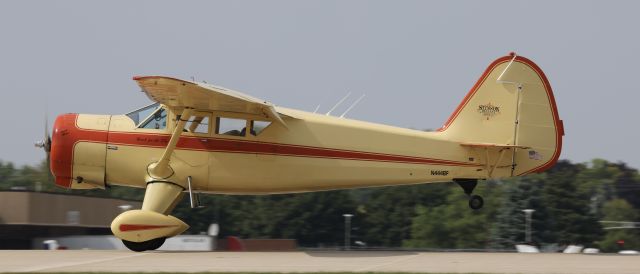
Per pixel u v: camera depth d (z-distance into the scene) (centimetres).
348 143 4391
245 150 4309
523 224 11769
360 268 3438
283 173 4350
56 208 7075
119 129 4344
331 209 11681
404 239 12188
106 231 7725
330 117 4444
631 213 14975
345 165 4384
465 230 11888
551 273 3259
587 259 3844
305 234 11438
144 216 4038
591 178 16638
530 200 11912
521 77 4441
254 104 4097
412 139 4434
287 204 11575
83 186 4441
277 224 11488
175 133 4166
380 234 12112
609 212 14962
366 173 4409
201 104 4147
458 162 4450
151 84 3866
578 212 11900
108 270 3309
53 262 3609
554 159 4441
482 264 3606
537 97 4441
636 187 16388
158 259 3762
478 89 4462
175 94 4006
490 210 12169
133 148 4316
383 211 12419
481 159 4453
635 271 3322
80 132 4350
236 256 3953
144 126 4338
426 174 4444
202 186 4334
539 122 4438
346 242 11338
